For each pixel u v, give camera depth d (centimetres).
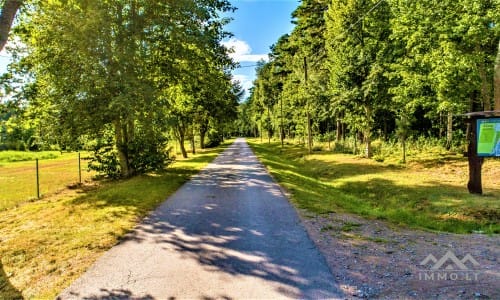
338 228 697
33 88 1391
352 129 2694
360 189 1438
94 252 581
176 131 2861
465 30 1508
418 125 2983
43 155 4612
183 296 411
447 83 1600
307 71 3011
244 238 636
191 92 2103
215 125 4212
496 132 977
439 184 1307
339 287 425
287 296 405
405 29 1831
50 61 1361
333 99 2302
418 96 1905
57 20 1305
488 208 920
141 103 1360
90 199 1098
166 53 1681
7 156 4309
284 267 493
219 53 1855
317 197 1066
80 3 1284
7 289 452
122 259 543
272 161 2355
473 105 1978
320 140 3781
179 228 714
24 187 1588
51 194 1382
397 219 841
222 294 414
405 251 553
